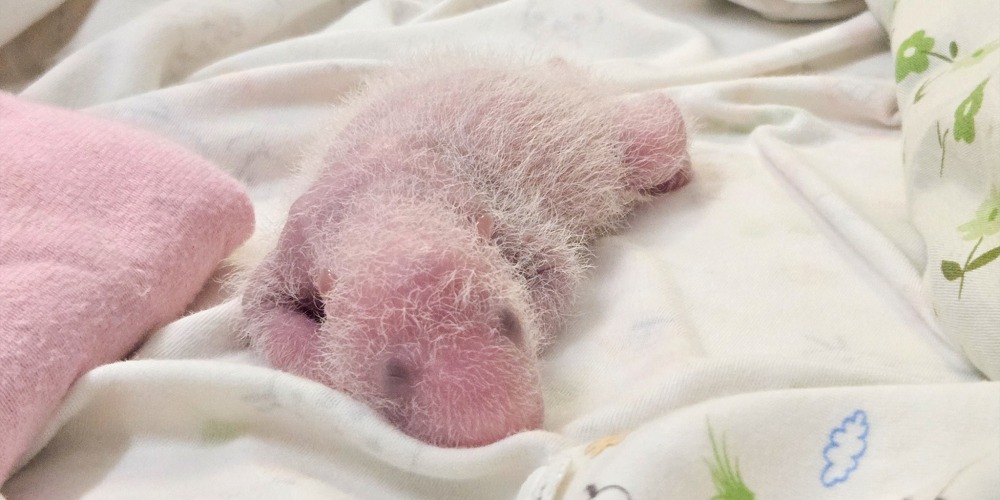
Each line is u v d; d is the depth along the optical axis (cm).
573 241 39
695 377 33
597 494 27
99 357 36
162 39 52
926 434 27
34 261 36
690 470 27
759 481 27
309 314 36
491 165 37
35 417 34
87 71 51
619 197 41
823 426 28
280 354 35
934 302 35
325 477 33
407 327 32
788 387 33
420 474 32
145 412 35
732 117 48
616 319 37
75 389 35
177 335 37
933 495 26
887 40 51
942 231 35
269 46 54
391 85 41
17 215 37
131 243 38
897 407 28
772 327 36
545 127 39
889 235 39
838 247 39
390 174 36
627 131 41
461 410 31
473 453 31
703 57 52
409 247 32
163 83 54
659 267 39
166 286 38
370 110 40
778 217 41
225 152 47
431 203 35
